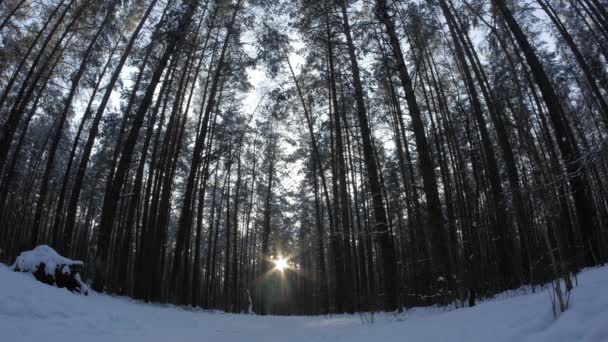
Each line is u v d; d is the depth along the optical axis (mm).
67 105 14789
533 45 13344
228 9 15438
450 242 7996
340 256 14953
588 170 3514
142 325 6125
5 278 5566
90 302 6785
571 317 2496
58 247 14352
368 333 5184
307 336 5820
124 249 12367
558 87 14375
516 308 3639
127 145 11578
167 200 13492
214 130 19312
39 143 25266
